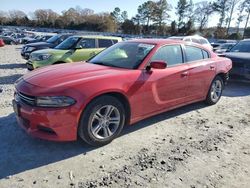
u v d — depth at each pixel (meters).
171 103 4.96
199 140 4.38
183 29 81.19
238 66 8.55
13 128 4.48
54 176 3.23
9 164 3.44
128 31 94.88
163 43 4.90
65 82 3.70
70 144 4.00
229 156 3.89
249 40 10.34
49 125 3.52
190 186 3.13
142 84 4.28
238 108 6.26
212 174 3.40
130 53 4.77
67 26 101.19
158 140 4.30
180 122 5.12
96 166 3.47
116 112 4.05
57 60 8.84
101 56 5.10
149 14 92.44
